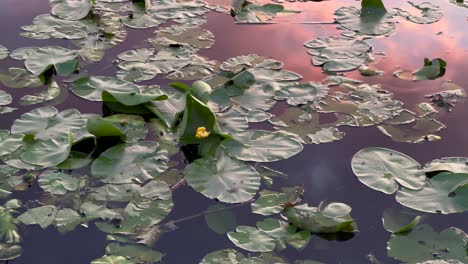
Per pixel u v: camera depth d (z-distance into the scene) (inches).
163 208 104.1
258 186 109.4
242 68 146.7
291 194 109.5
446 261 95.0
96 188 108.7
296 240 99.1
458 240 99.3
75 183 109.9
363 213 106.5
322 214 103.6
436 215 105.3
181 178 112.2
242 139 121.4
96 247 96.8
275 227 101.4
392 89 144.5
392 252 97.9
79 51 154.7
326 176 115.0
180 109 130.9
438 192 109.1
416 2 191.2
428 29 173.9
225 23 174.1
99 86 138.9
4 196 106.8
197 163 114.3
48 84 141.0
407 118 132.6
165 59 151.1
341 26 173.5
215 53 156.4
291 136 125.0
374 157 117.0
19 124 123.5
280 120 130.0
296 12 182.7
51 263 93.8
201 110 121.5
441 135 127.6
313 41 163.5
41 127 123.1
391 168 114.6
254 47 160.7
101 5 180.5
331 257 96.7
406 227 101.4
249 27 172.2
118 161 115.4
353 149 122.6
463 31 173.6
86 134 121.4
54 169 113.7
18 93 137.6
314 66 152.8
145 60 150.5
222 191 107.8
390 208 107.4
